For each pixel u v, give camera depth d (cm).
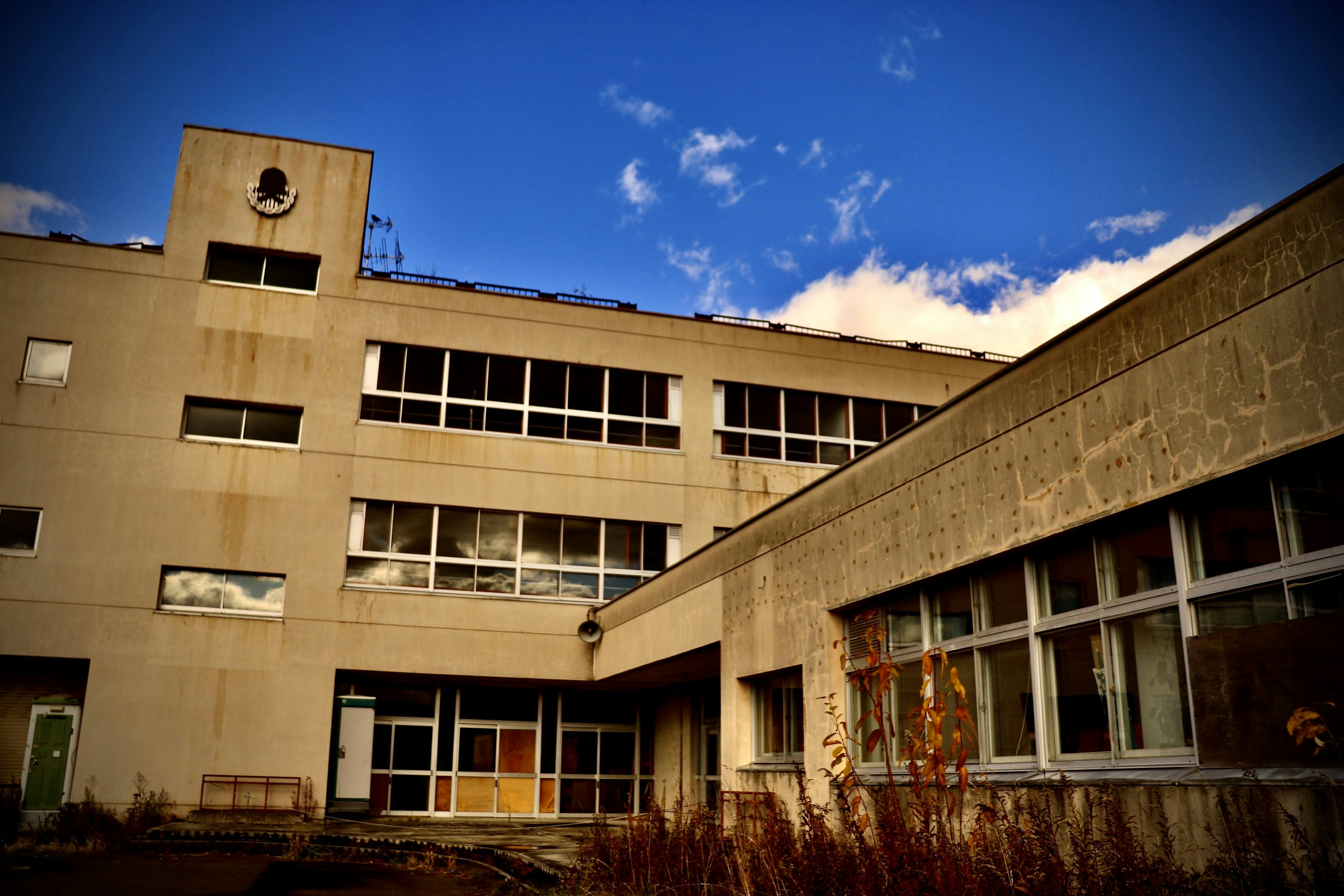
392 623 2117
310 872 1260
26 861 1291
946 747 922
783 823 856
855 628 1095
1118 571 735
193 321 2145
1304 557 584
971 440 895
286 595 2073
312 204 2269
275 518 2103
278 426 2169
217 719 1984
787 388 2469
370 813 2091
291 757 2002
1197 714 632
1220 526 650
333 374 2197
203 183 2222
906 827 669
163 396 2098
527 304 2334
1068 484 772
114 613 1981
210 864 1314
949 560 913
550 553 2248
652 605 1769
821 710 1117
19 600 1947
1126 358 724
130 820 1742
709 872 862
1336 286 572
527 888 1068
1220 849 570
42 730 1942
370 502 2173
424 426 2225
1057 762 780
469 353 2288
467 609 2161
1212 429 646
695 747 2083
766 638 1272
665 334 2411
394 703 2167
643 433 2353
